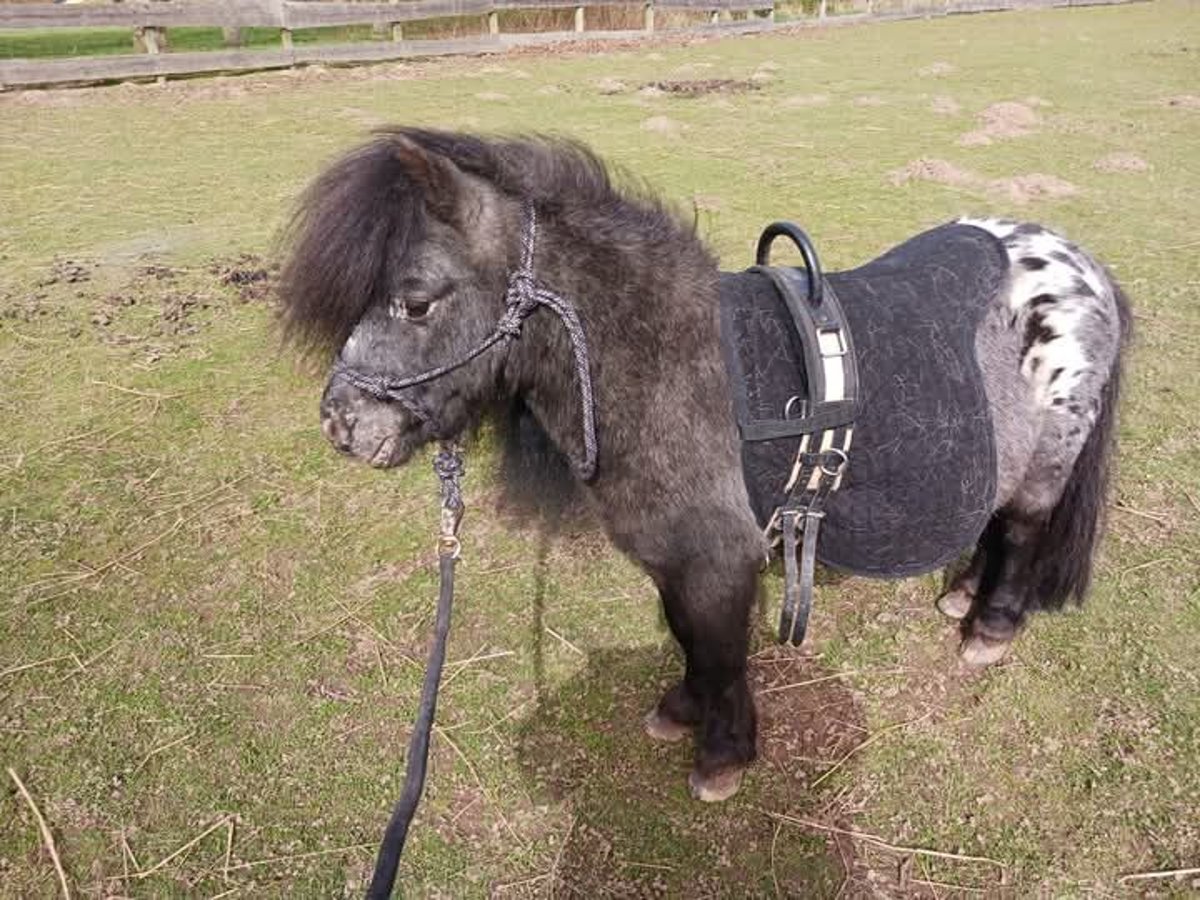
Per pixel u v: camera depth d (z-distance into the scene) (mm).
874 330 1948
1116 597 3031
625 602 3113
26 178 7328
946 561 2143
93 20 10852
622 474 1937
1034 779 2455
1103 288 2264
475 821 2396
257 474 3789
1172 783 2412
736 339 1878
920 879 2234
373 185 1651
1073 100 10109
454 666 2863
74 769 2537
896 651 2898
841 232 5996
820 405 1822
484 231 1754
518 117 9258
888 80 11461
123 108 9844
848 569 2119
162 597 3141
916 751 2559
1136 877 2199
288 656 2906
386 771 2533
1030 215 6320
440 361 1789
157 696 2762
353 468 3834
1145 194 6766
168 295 5266
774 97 10406
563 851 2322
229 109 9812
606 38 15008
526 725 2664
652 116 9375
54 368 4516
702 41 15297
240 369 4539
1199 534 3299
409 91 10742
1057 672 2771
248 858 2314
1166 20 17672
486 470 3691
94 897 2230
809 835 2352
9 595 3135
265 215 6512
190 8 11305
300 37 15352
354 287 1654
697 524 1938
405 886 2238
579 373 1832
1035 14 19516
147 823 2402
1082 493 2373
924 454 1938
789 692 2768
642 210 1956
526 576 3234
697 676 2264
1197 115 9195
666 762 2555
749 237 5879
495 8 14109
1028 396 2209
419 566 3297
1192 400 4090
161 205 6723
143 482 3729
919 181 7074
